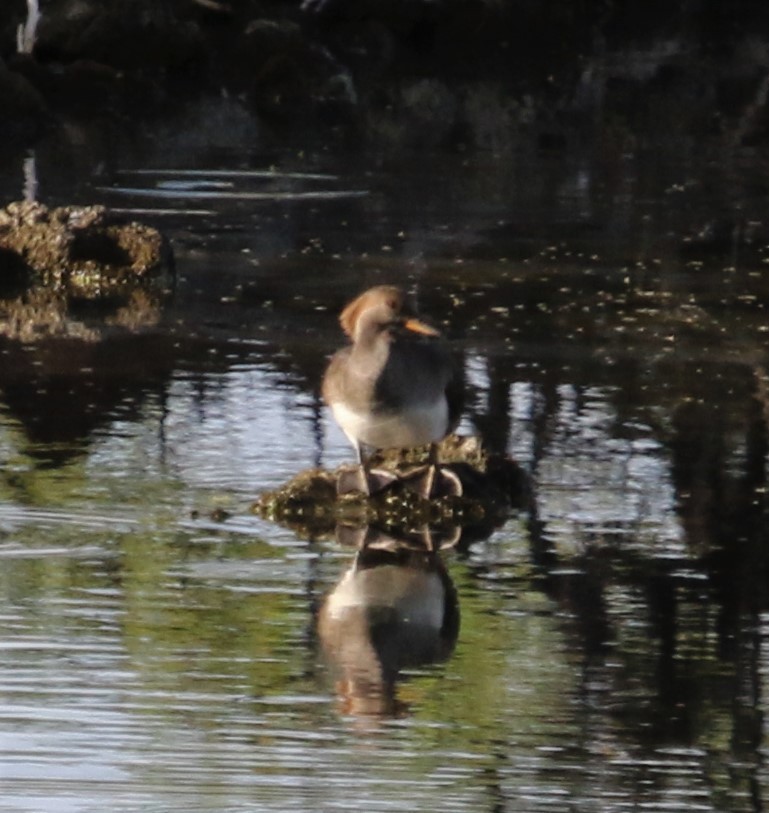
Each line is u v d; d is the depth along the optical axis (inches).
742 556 457.1
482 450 502.3
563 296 722.2
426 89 1290.6
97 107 1182.9
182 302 707.4
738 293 736.3
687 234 847.1
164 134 1090.7
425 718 359.6
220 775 331.3
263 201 894.4
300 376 605.9
